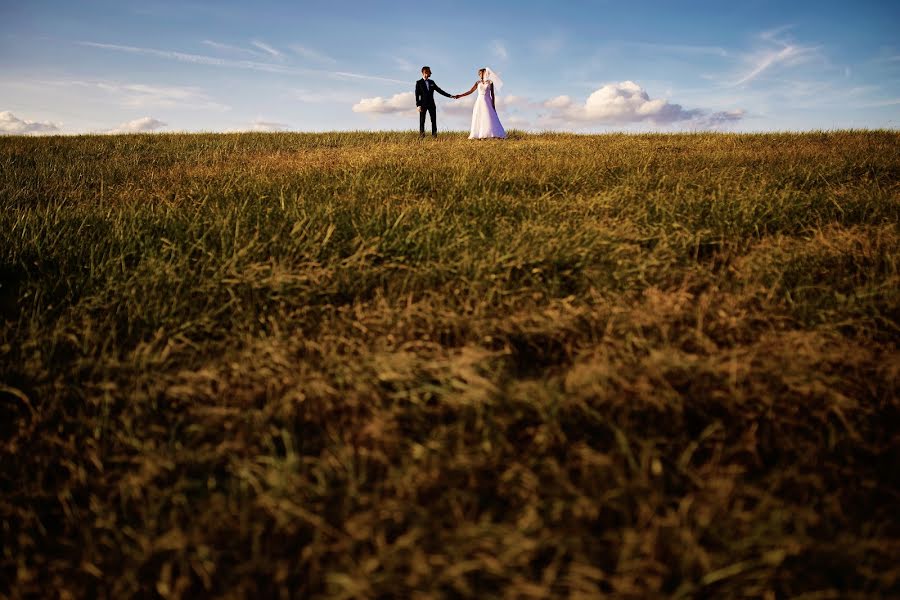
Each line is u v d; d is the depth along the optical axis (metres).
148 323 2.99
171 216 4.52
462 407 2.26
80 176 7.66
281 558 1.73
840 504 1.87
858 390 2.40
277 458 2.05
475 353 2.51
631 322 2.83
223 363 2.66
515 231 4.18
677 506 1.84
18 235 4.16
